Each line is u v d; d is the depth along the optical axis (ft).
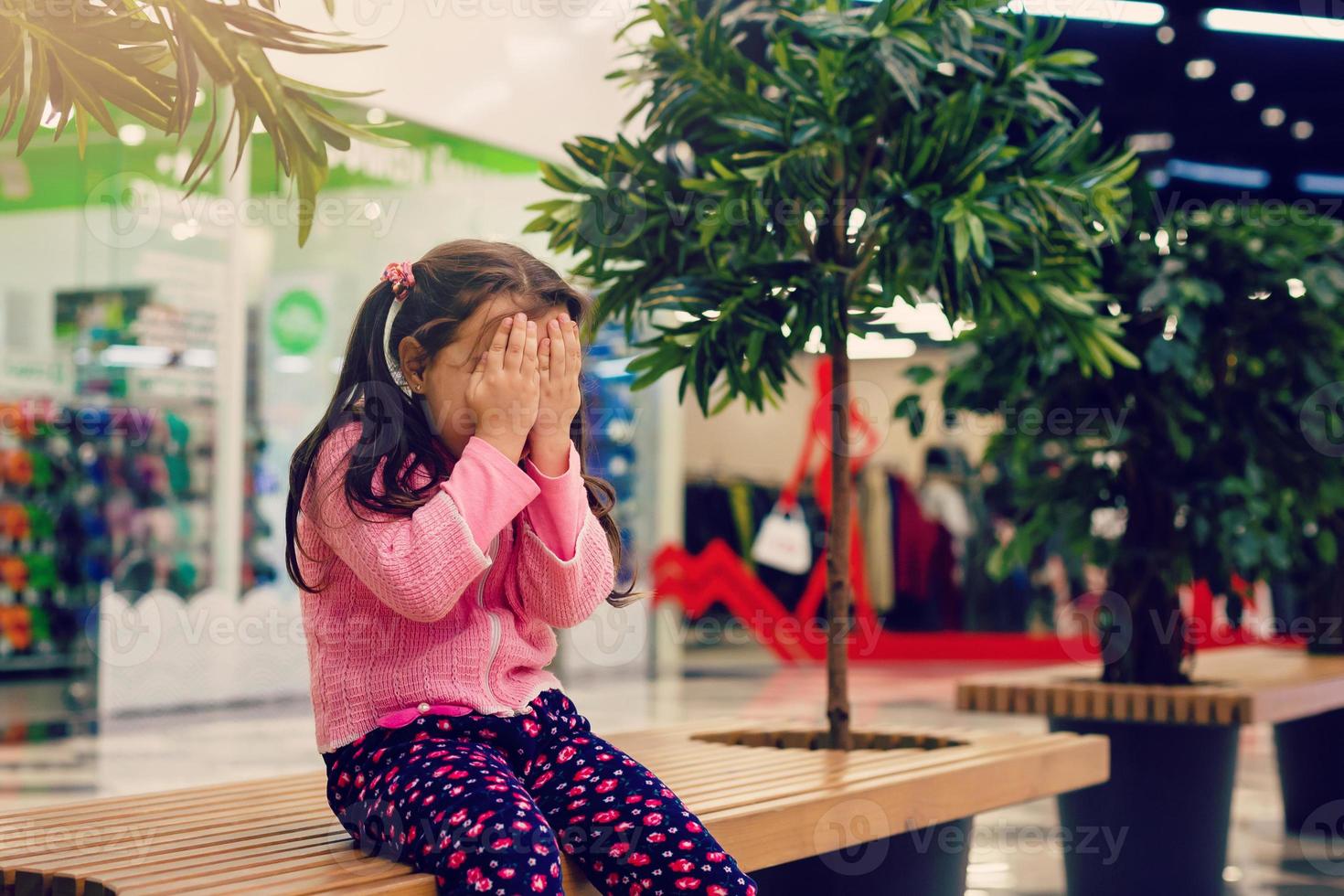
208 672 19.97
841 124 7.00
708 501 33.40
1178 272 9.55
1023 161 7.14
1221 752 9.20
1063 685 9.61
